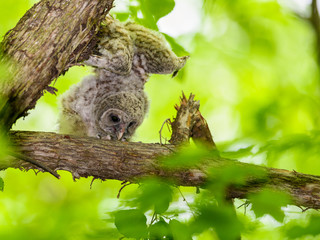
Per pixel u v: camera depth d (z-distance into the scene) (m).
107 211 5.15
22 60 5.97
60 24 6.16
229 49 15.62
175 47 8.97
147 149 7.14
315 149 5.30
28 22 6.15
